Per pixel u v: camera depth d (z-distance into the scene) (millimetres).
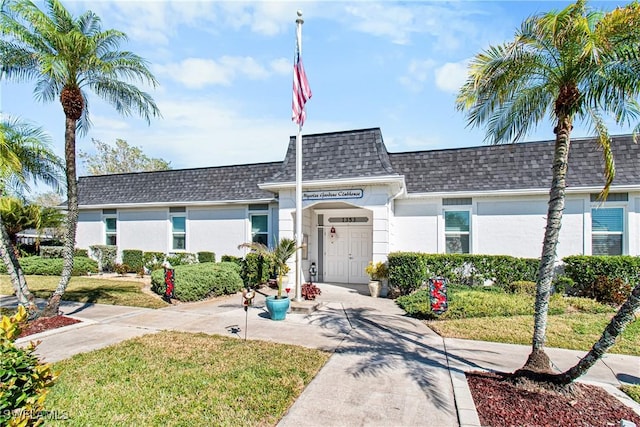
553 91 5723
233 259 15305
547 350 6582
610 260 10484
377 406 4387
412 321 8656
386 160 12398
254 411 4250
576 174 11812
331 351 6387
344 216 15062
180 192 17422
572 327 7852
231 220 16359
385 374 5363
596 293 10391
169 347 6531
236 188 16406
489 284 12055
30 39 7836
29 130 8898
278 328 7965
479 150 13492
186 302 10969
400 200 13734
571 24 4730
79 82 8812
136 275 17016
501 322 8273
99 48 8711
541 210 12227
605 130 6148
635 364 5910
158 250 17656
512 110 6629
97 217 19172
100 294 11852
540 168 12375
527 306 9180
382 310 9875
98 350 6359
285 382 5039
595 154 11969
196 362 5793
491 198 12742
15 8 7500
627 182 11109
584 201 11711
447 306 8727
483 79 5668
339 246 15070
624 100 5359
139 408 4309
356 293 12492
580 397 4570
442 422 4020
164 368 5539
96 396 4605
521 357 6160
